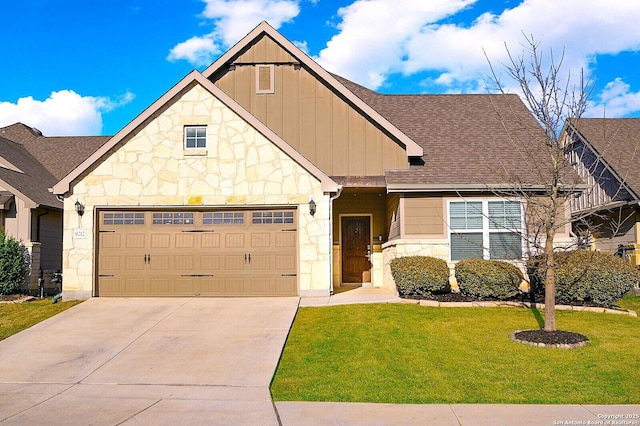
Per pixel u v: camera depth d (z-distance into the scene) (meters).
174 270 14.56
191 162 14.51
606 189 19.19
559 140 10.00
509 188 13.82
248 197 14.37
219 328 11.27
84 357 9.64
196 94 14.66
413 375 8.30
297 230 14.42
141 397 7.68
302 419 6.71
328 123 16.92
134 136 14.63
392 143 16.62
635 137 20.33
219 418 6.77
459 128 18.39
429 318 11.55
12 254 15.54
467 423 6.50
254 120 14.50
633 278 12.59
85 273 14.41
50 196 18.47
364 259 18.14
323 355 9.38
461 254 15.03
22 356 9.76
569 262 12.91
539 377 8.10
